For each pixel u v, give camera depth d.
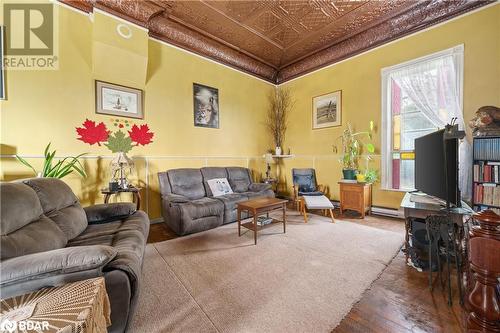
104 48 2.97
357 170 4.01
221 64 4.51
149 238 2.83
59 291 0.93
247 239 2.72
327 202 3.41
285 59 4.91
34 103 2.63
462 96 2.99
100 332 0.88
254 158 5.16
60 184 1.95
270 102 5.48
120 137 3.04
